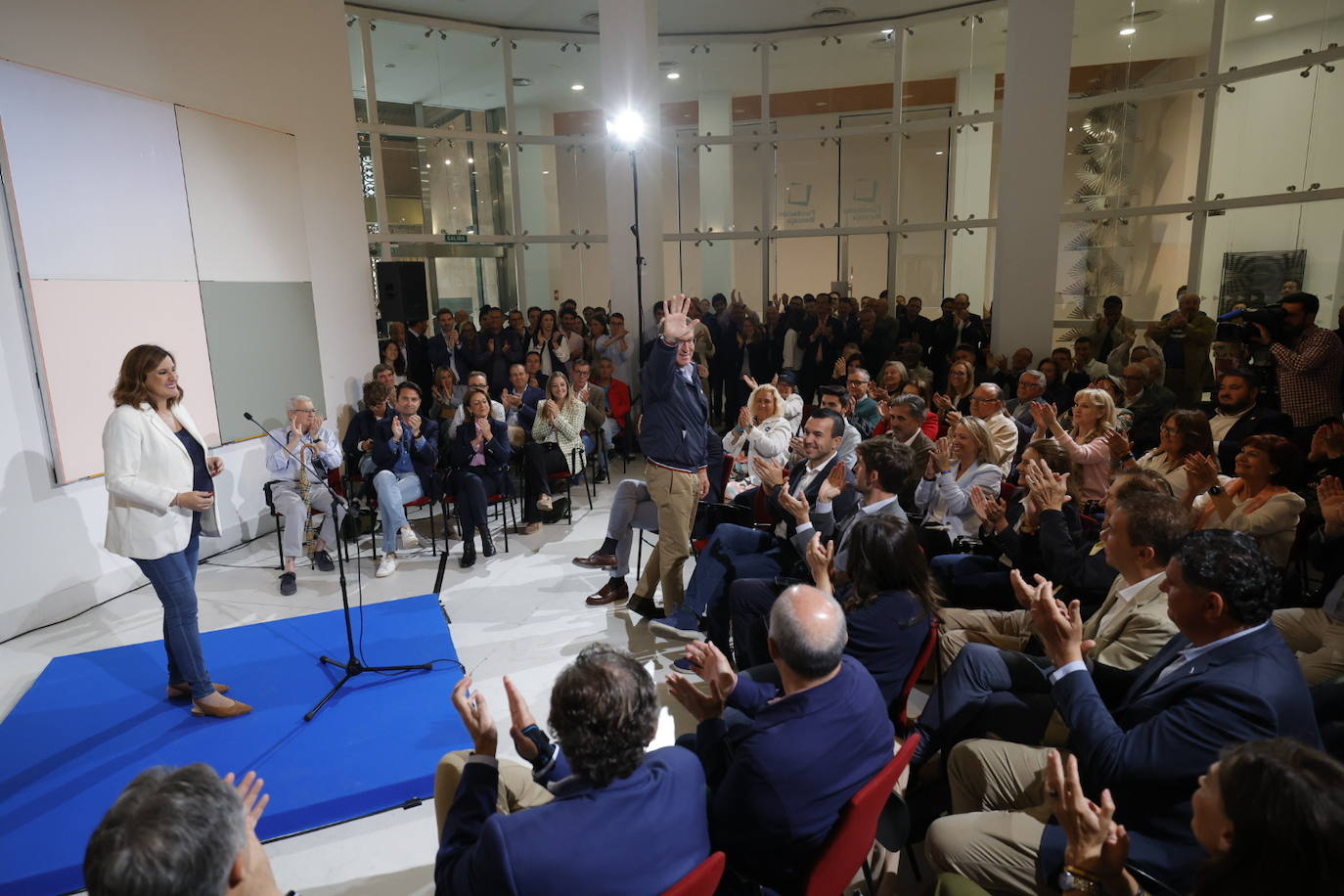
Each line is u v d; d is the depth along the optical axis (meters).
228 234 5.49
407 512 6.41
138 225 4.75
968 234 10.59
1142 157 8.64
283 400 6.04
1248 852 1.03
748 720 2.33
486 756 1.70
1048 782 1.48
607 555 4.57
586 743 1.43
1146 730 1.67
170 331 4.99
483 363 8.47
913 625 2.37
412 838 2.56
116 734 3.03
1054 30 6.99
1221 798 1.10
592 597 4.45
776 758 1.67
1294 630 2.68
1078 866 1.44
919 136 10.62
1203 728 1.60
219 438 5.39
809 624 1.75
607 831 1.39
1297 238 7.28
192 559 3.11
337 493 5.45
